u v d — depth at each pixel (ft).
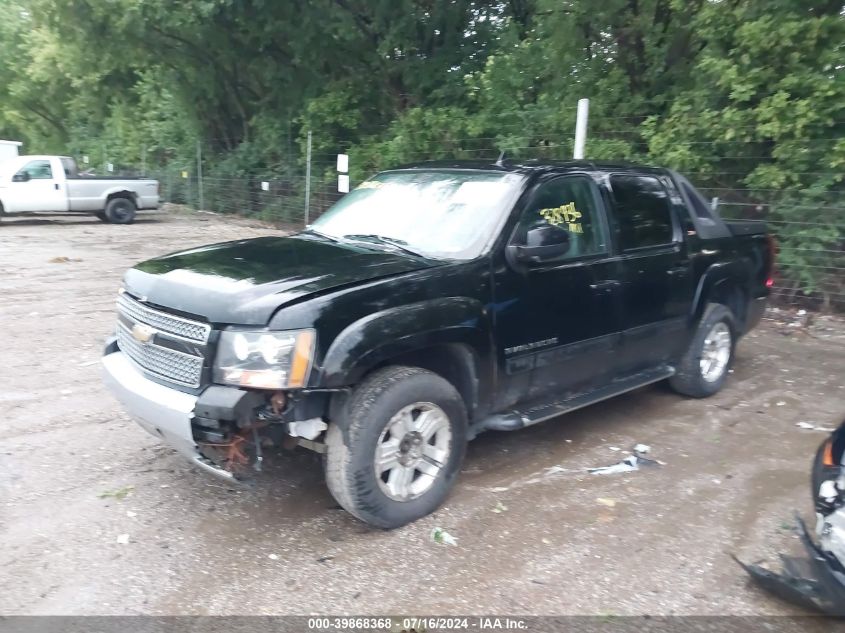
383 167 50.75
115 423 18.31
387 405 12.63
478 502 14.44
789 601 11.32
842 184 29.60
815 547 10.61
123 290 14.97
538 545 12.92
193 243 53.26
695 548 12.89
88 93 89.92
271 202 67.97
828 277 30.66
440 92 51.65
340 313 12.28
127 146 93.61
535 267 15.12
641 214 18.15
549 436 17.99
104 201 66.44
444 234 15.28
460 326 13.61
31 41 94.17
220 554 12.60
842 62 29.48
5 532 13.20
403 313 12.87
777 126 29.53
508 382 14.96
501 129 43.19
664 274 18.25
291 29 55.42
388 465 13.03
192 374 12.50
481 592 11.58
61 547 12.75
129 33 63.62
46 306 31.27
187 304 12.66
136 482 15.19
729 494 14.94
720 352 20.94
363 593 11.53
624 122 38.19
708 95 33.09
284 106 65.36
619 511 14.16
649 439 17.87
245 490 14.89
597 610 11.16
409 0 51.37
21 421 18.33
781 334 28.32
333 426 12.66
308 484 15.20
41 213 67.72
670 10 37.81
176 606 11.21
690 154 32.60
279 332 11.93
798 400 20.79
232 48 63.21
